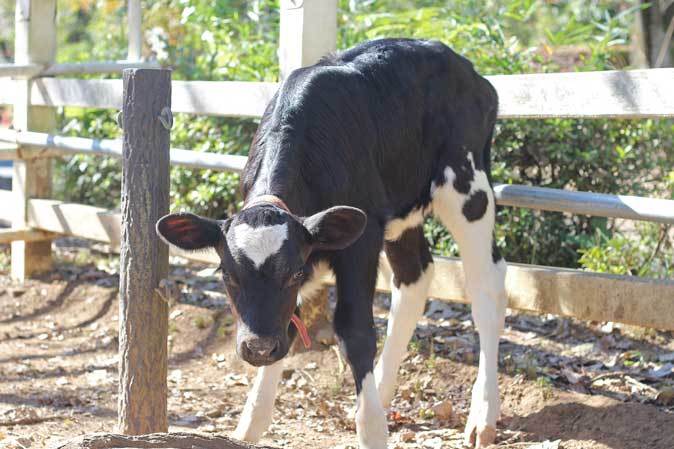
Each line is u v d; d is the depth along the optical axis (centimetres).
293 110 399
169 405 495
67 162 899
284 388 518
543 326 571
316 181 395
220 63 748
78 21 1471
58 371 554
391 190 443
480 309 462
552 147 602
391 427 469
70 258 778
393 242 482
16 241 722
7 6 1700
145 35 999
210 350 584
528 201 500
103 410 488
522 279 509
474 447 438
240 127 732
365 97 425
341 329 392
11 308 680
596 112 463
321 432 459
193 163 584
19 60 720
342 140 406
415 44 461
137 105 384
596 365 507
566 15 1066
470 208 465
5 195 759
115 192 887
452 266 534
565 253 624
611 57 714
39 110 729
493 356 454
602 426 437
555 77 477
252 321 335
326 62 443
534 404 470
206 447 340
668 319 454
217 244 357
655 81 441
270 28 808
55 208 705
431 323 589
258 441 421
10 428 451
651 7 919
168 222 353
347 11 766
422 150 455
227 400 507
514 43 682
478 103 477
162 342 400
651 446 415
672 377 482
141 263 391
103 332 626
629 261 576
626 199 467
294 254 344
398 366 483
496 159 620
